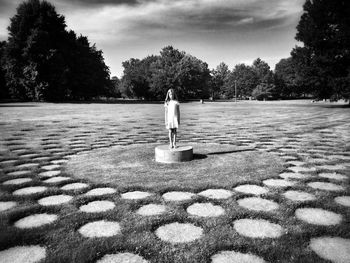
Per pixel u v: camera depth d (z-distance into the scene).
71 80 64.12
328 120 24.12
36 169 8.18
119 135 15.48
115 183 6.86
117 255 3.85
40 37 53.97
